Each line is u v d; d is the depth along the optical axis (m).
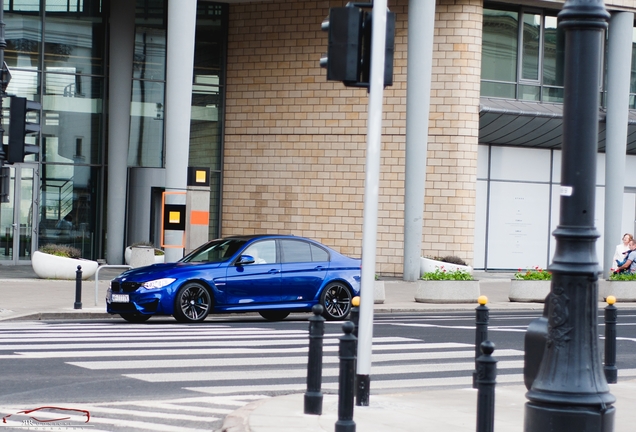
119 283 19.02
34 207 35.66
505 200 39.44
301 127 37.56
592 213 7.30
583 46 7.29
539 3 37.78
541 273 27.72
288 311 20.89
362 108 36.69
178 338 16.23
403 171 36.28
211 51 38.69
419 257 33.91
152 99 38.06
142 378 11.80
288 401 10.23
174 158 29.86
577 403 7.02
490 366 7.07
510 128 37.69
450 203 35.59
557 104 39.16
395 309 24.52
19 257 35.38
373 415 9.63
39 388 10.77
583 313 7.19
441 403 10.48
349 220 36.88
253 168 38.31
